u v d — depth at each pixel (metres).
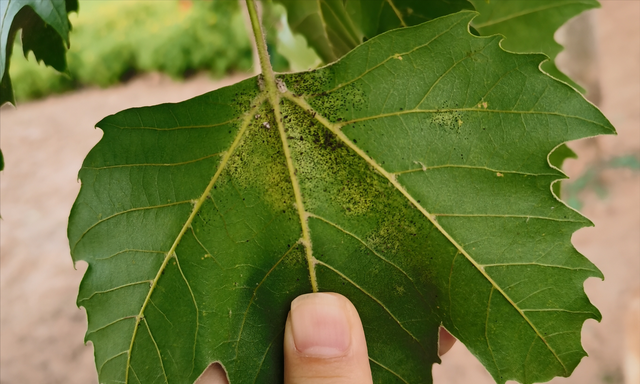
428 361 0.20
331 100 0.20
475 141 0.19
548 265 0.19
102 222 0.19
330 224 0.20
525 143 0.19
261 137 0.20
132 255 0.19
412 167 0.20
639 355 0.56
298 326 0.20
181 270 0.20
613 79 0.87
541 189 0.19
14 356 0.76
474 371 0.62
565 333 0.19
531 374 0.20
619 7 1.00
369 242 0.20
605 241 0.69
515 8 0.24
